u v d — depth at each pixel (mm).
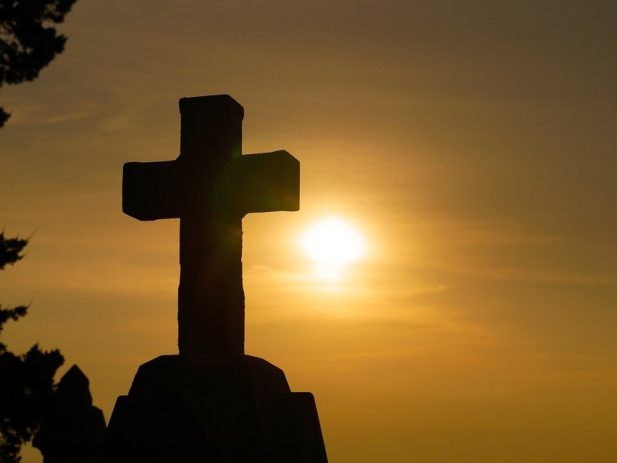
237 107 19766
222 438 17438
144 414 17906
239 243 19344
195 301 18922
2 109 23719
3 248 22984
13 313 23188
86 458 23484
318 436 18625
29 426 22750
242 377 17906
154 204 19578
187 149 19531
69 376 23938
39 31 23656
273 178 18984
